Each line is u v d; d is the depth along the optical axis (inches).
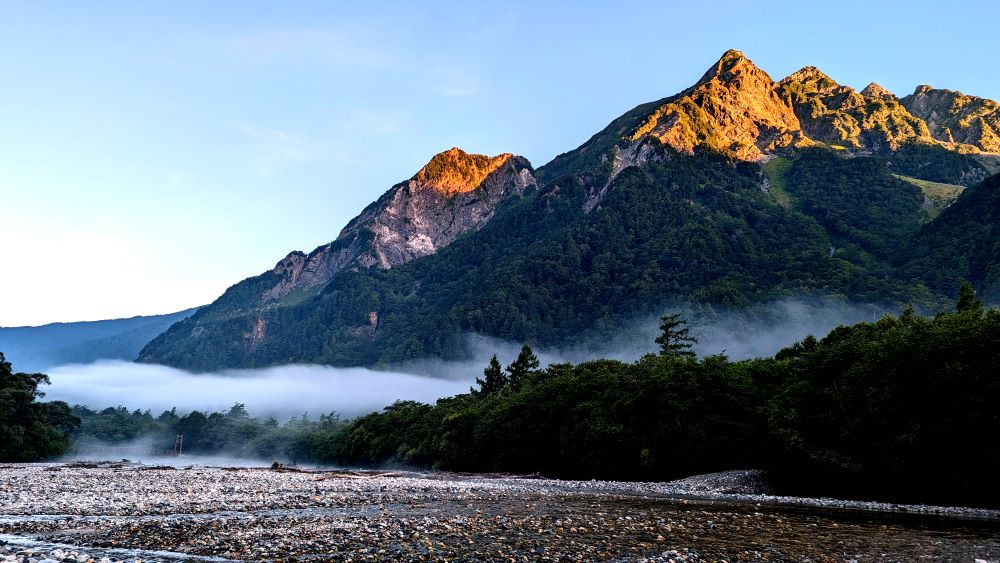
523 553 882.8
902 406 2085.4
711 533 1112.8
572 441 3304.6
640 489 2304.4
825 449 2249.0
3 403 4827.8
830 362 2345.0
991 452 1884.8
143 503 1406.3
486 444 4212.6
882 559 909.8
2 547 879.1
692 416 2896.2
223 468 3996.1
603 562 842.2
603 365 4259.4
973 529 1269.7
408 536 993.5
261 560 815.7
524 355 6476.4
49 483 1947.6
